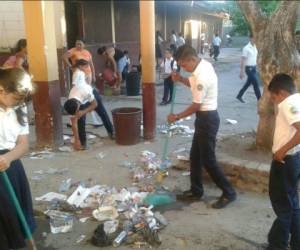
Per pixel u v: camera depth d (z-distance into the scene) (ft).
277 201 10.44
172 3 61.21
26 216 9.64
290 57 15.48
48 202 14.44
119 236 11.80
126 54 41.37
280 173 10.15
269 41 15.83
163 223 12.64
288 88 9.81
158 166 17.46
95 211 13.35
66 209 13.84
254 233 12.19
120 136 20.90
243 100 33.73
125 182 16.22
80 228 12.67
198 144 13.61
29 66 19.95
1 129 8.81
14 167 9.25
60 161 18.76
